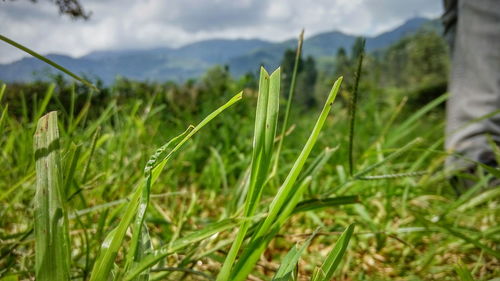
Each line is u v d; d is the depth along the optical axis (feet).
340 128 5.36
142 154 3.05
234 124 5.05
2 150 2.53
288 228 2.53
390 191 2.78
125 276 0.84
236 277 0.91
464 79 3.75
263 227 0.89
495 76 3.53
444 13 4.42
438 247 2.16
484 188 3.14
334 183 3.56
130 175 2.91
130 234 1.61
